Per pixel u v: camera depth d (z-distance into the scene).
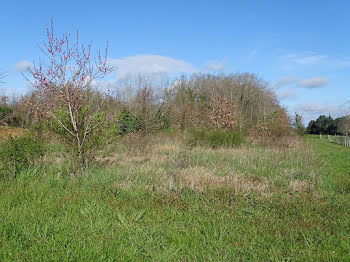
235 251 4.04
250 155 11.99
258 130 19.92
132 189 6.68
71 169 8.02
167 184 6.96
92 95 9.48
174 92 39.59
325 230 4.82
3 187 6.77
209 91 41.94
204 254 3.96
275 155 12.20
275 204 6.10
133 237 4.34
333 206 6.09
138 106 25.11
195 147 15.02
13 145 7.55
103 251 3.89
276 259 3.79
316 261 3.81
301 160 11.12
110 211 5.38
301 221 5.23
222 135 15.96
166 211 5.53
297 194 6.90
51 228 4.57
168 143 16.77
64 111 8.30
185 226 4.94
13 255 3.74
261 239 4.47
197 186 6.90
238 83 45.12
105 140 8.66
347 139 32.00
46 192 6.47
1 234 4.28
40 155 8.47
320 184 7.80
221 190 6.77
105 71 8.60
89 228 4.67
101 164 8.91
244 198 6.36
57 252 3.79
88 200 5.98
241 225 4.98
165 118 27.20
